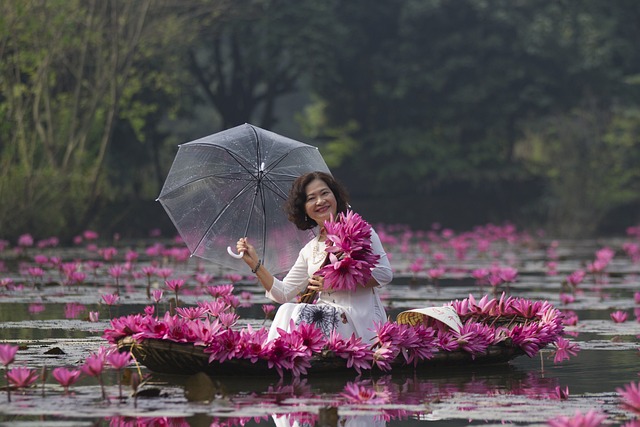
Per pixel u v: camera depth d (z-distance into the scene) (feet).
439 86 106.01
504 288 35.35
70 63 73.36
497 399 13.91
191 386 13.75
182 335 15.87
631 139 110.42
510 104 107.76
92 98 70.28
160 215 95.04
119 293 31.76
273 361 15.72
